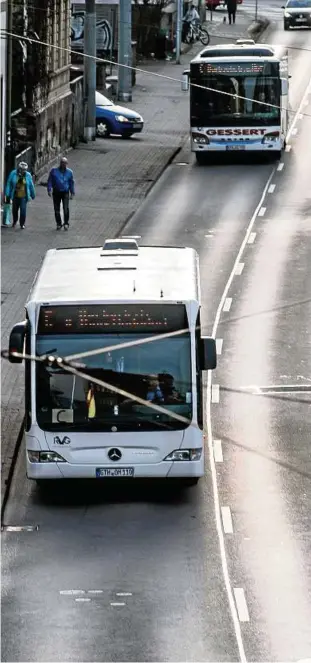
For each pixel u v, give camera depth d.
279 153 75.75
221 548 27.83
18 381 38.50
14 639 23.11
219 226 59.19
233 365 40.66
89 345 30.27
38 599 25.11
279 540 28.19
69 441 30.22
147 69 106.25
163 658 22.28
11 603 24.89
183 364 30.36
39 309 30.36
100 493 31.23
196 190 67.06
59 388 30.30
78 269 32.84
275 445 34.06
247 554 27.45
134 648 22.70
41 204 62.56
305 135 84.00
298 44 121.38
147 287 31.27
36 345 30.27
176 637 23.20
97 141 79.50
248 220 60.62
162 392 30.34
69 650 22.61
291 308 46.69
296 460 33.00
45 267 33.25
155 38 110.19
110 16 102.50
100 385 30.30
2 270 49.50
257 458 33.12
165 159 75.00
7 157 61.75
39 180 67.38
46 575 26.39
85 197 64.19
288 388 38.59
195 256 34.81
